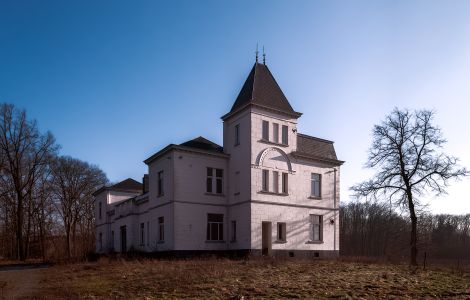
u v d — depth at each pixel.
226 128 37.22
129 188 54.84
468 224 78.50
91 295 15.44
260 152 34.22
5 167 49.69
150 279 18.62
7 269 31.62
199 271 20.23
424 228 52.88
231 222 35.41
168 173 34.34
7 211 59.56
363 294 14.36
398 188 32.59
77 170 66.06
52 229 69.31
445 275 21.02
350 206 78.44
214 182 35.62
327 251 37.84
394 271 22.00
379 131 33.59
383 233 68.19
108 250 50.22
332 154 40.41
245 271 20.62
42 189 60.25
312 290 14.90
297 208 36.09
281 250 34.31
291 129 36.69
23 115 50.53
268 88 36.28
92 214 69.31
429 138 32.84
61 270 27.00
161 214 35.00
